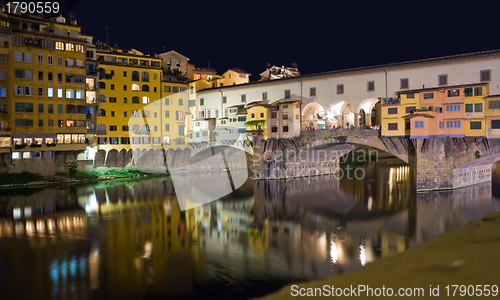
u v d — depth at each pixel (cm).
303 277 2478
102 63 7769
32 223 4019
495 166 9044
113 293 2255
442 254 760
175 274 2541
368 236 3459
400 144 5478
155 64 8594
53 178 6588
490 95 4697
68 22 7200
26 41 6328
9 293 2270
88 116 7219
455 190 5338
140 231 3675
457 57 4934
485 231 866
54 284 2395
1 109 6156
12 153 6259
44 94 6475
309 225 3897
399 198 5188
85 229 3759
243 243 3262
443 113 5050
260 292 2250
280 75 9456
